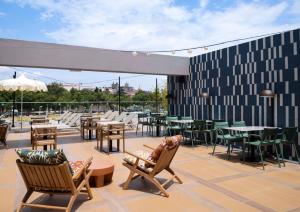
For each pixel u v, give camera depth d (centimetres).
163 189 409
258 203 382
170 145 416
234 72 808
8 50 732
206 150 760
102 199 395
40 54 767
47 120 932
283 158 642
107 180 470
